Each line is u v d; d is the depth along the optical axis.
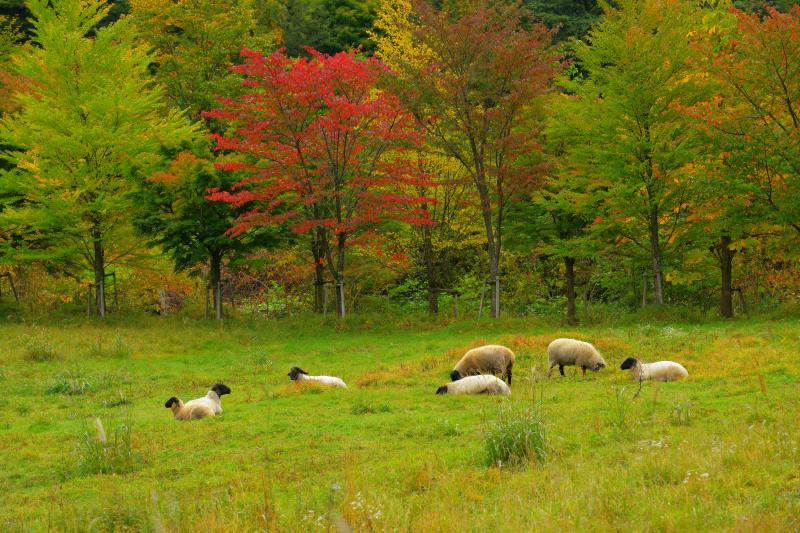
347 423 12.60
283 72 26.20
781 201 22.91
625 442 9.76
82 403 16.89
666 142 24.84
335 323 28.45
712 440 8.87
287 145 27.09
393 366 19.83
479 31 27.08
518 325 26.27
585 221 29.20
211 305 37.12
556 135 29.03
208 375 20.53
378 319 28.86
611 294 38.09
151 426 13.36
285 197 28.41
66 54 29.33
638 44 25.48
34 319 29.12
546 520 6.35
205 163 28.16
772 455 7.95
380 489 8.27
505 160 28.58
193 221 28.55
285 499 8.38
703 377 14.73
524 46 26.47
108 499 8.33
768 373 14.34
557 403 13.23
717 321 24.72
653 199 25.09
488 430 9.95
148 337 26.52
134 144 28.86
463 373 16.59
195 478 9.76
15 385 19.00
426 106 27.41
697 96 25.31
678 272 28.89
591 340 20.08
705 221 25.14
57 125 28.33
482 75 27.08
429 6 27.31
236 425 12.99
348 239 28.50
